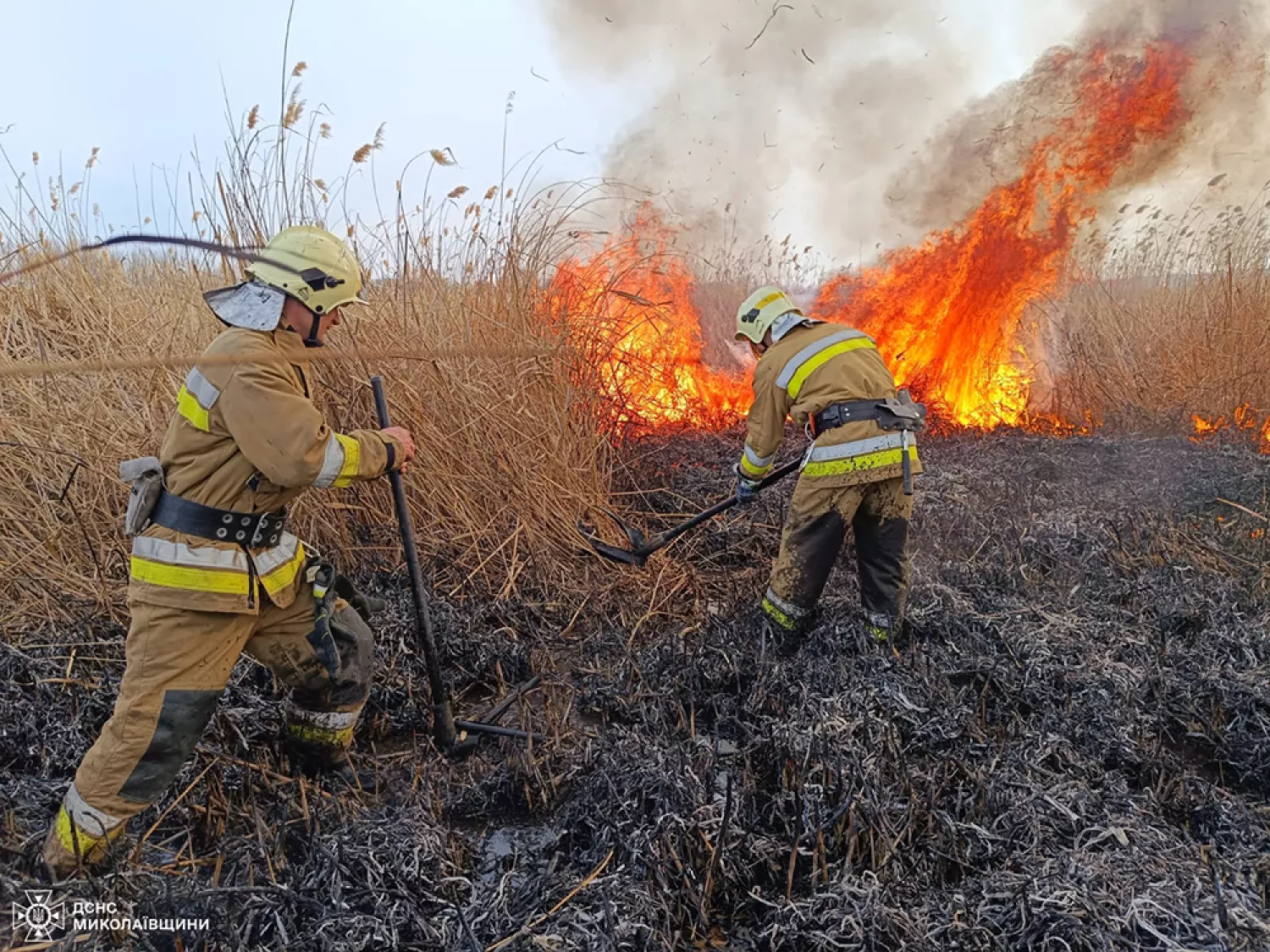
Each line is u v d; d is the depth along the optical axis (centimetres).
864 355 382
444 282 518
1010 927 227
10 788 279
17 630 375
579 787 297
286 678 279
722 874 248
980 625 397
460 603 439
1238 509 525
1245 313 755
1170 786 288
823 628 396
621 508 545
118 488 422
